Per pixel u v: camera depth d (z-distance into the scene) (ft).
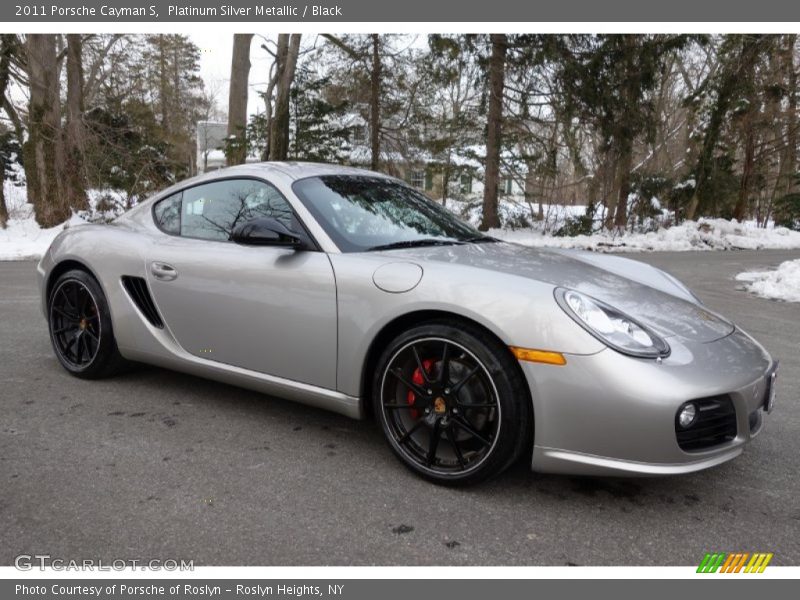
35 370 11.96
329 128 61.00
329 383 8.20
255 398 10.57
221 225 9.73
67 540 6.17
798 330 17.51
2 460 7.97
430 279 7.41
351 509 6.90
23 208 59.26
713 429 6.77
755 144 79.36
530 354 6.66
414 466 7.64
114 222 11.43
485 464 7.07
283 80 54.44
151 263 10.03
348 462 8.13
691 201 67.92
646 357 6.56
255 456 8.26
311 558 5.96
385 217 9.39
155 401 10.32
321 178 9.67
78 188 53.52
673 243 56.70
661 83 72.90
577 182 67.46
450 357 7.32
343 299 7.90
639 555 6.14
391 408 7.84
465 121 61.00
